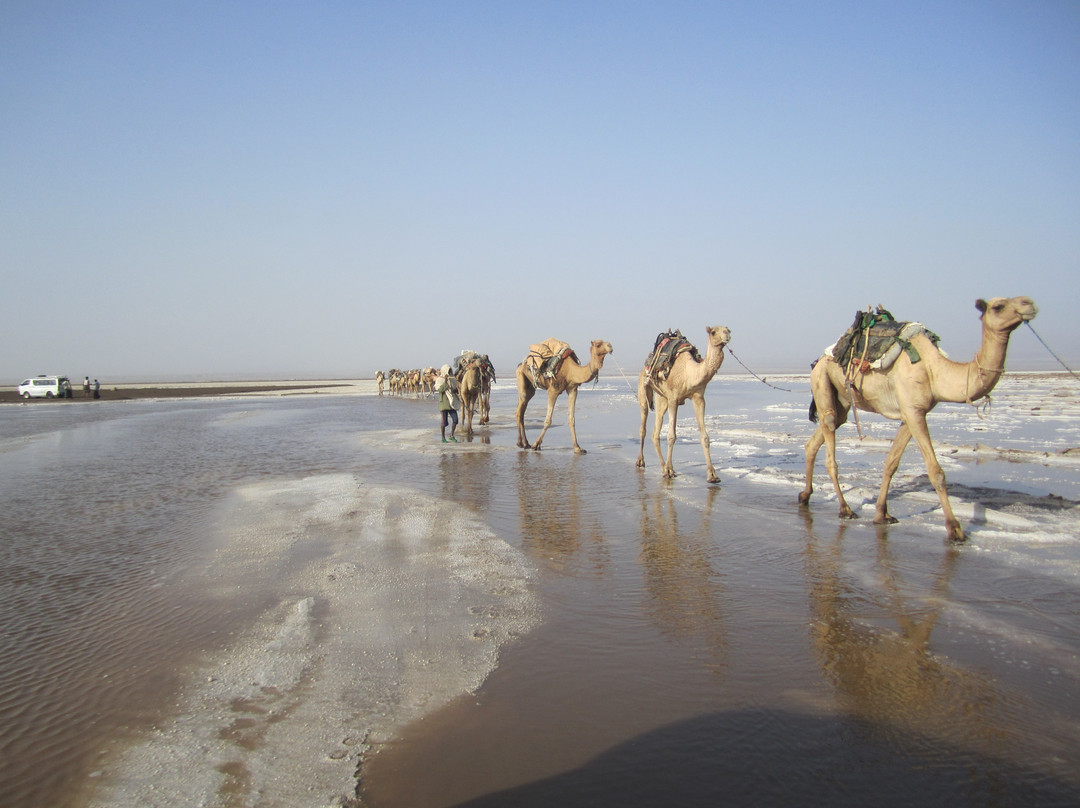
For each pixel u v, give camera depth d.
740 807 2.76
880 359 7.00
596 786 2.91
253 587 5.59
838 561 6.06
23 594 5.53
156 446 17.44
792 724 3.38
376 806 2.77
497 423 23.56
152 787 2.92
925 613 4.78
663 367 10.57
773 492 9.41
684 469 11.78
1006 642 4.27
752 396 37.28
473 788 2.89
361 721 3.45
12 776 3.03
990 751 3.12
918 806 2.75
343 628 4.68
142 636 4.62
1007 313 6.00
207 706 3.63
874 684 3.78
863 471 10.80
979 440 14.54
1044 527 6.87
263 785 2.92
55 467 13.58
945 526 7.15
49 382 51.81
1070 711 3.45
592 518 8.03
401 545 6.86
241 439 19.05
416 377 53.69
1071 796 2.79
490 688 3.79
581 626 4.68
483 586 5.55
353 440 18.23
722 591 5.36
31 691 3.85
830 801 2.78
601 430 19.97
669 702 3.62
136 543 7.19
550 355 14.70
